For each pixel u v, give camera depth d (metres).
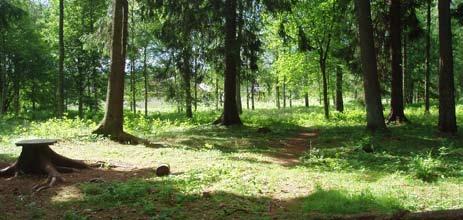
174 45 23.88
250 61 23.70
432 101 45.75
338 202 7.89
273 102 78.12
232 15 22.42
